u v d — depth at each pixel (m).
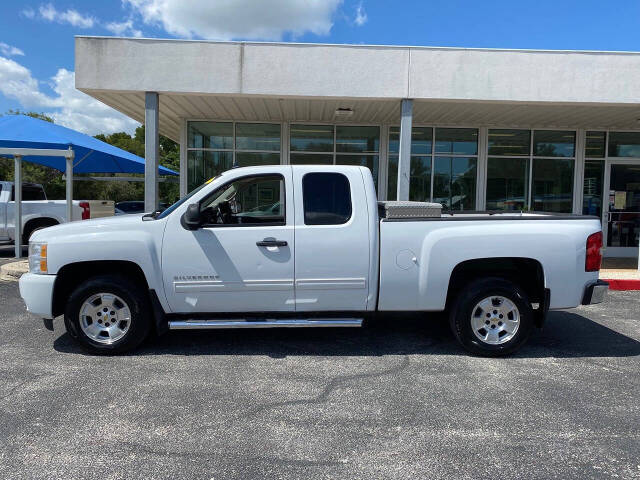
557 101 9.18
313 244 4.84
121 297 4.87
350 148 12.52
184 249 4.80
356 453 3.14
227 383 4.28
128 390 4.11
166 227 4.83
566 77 9.12
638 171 12.66
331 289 4.90
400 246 4.88
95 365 4.69
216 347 5.28
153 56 8.90
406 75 9.09
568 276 4.89
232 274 4.83
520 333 4.95
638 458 3.10
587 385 4.30
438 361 4.90
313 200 4.89
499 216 5.07
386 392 4.12
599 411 3.78
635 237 12.73
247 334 5.76
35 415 3.63
